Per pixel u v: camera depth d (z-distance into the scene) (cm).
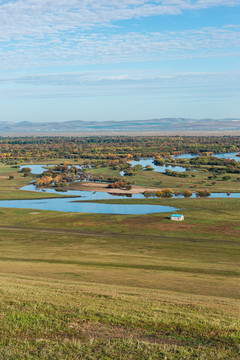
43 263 5309
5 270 4541
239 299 3450
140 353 1677
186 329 2020
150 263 5522
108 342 1775
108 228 8869
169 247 6981
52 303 2372
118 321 2098
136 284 3984
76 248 6819
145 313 2286
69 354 1639
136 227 8925
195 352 1716
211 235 8100
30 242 7388
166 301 2736
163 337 1898
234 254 6419
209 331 2002
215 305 2762
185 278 4491
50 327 1947
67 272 4578
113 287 3491
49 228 8900
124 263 5475
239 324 2166
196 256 6209
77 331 1916
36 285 3158
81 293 2812
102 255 6153
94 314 2194
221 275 4819
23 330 1889
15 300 2381
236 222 9325
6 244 7144
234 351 1748
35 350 1664
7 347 1672
